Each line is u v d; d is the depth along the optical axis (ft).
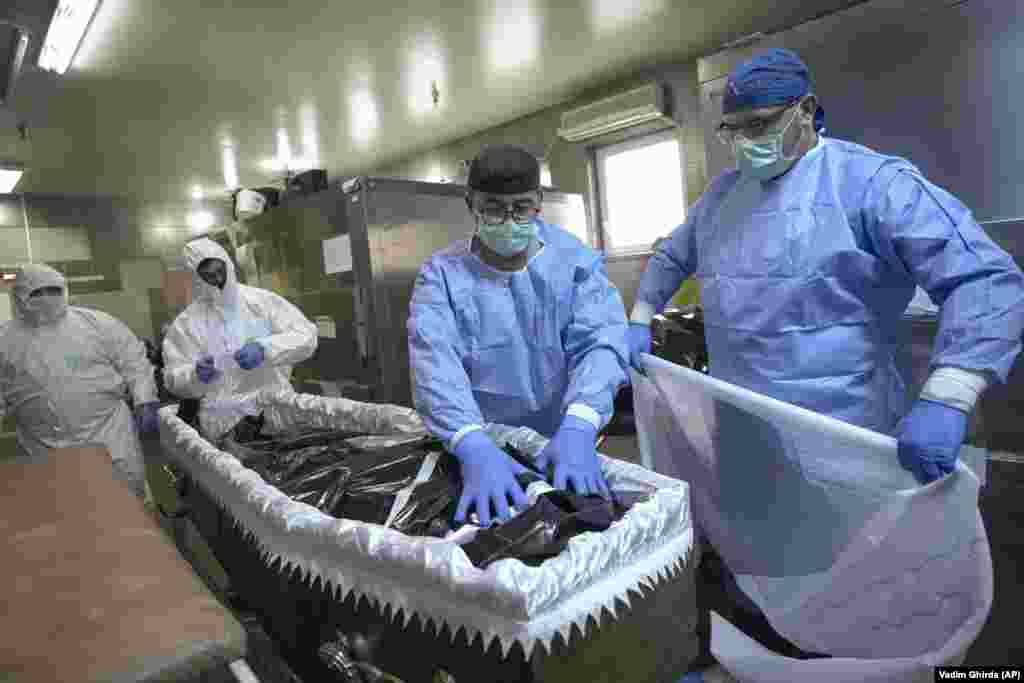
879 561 3.65
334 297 8.19
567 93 11.93
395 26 8.11
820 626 4.05
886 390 4.21
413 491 3.45
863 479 3.64
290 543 3.18
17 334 7.47
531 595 2.17
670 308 8.72
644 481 3.14
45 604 2.04
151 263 17.75
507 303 3.89
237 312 7.09
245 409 6.49
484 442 3.39
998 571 4.78
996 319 3.47
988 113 4.83
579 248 4.08
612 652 2.48
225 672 1.95
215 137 12.27
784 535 4.16
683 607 2.89
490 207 3.59
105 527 2.73
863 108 5.39
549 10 8.16
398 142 13.96
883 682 3.60
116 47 7.98
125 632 1.83
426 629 2.50
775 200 4.28
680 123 10.89
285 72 9.26
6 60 8.01
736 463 4.34
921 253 3.72
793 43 5.70
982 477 4.77
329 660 2.85
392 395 7.61
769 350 4.29
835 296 4.05
